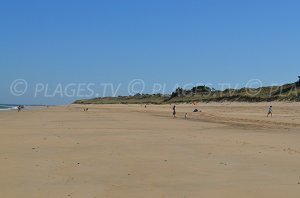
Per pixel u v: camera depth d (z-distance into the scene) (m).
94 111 89.19
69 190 11.79
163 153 19.16
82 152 19.38
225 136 27.53
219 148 21.02
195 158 17.66
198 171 14.70
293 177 13.60
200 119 51.72
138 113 74.56
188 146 21.86
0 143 22.91
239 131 32.06
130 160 17.06
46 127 35.69
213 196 11.10
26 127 35.56
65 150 20.05
